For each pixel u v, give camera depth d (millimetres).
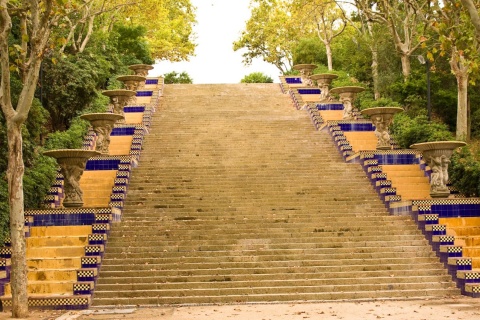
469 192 22203
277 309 14273
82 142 26719
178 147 26375
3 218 17062
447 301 15148
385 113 25172
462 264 16766
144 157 25281
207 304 15305
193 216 19969
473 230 19047
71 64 28891
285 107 33781
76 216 18172
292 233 18719
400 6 33000
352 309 14086
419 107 29844
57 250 17016
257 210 20406
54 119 29422
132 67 39250
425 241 18516
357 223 19578
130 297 15727
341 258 17594
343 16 37062
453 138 25484
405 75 31016
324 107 32219
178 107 33250
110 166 23359
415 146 20844
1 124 19234
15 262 13883
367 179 23141
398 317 12844
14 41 23453
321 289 16125
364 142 27531
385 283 16469
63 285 15773
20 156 14078
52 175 21891
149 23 49375
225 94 37375
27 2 15086
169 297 15570
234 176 23188
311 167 24125
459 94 25203
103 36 36969
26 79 14125
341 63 44375
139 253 17578
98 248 16781
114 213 19141
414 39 32656
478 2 16469
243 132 28250
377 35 33469
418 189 23062
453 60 24844
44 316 13953
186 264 17000
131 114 31453
